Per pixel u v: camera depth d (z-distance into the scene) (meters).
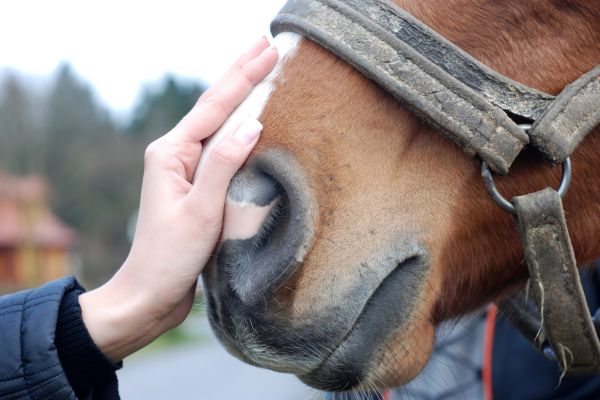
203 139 1.32
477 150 1.21
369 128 1.24
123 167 31.55
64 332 1.29
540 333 1.38
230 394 8.77
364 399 1.41
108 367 1.31
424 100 1.21
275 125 1.23
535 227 1.23
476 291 1.41
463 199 1.27
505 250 1.34
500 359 1.90
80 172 31.03
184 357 14.77
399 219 1.23
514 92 1.23
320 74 1.26
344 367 1.20
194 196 1.23
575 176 1.32
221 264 1.21
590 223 1.36
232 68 1.34
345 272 1.19
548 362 1.85
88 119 32.41
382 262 1.21
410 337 1.24
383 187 1.23
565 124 1.22
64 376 1.23
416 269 1.24
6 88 30.12
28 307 1.28
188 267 1.24
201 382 10.27
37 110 30.89
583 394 1.81
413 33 1.24
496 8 1.27
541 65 1.26
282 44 1.31
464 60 1.23
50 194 30.52
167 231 1.25
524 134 1.21
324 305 1.18
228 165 1.21
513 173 1.28
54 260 29.38
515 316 1.57
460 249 1.32
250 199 1.19
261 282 1.17
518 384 1.88
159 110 35.34
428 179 1.25
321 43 1.25
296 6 1.31
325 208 1.20
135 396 9.03
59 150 31.06
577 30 1.25
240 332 1.19
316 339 1.18
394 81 1.21
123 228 31.28
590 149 1.30
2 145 29.70
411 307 1.24
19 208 28.36
